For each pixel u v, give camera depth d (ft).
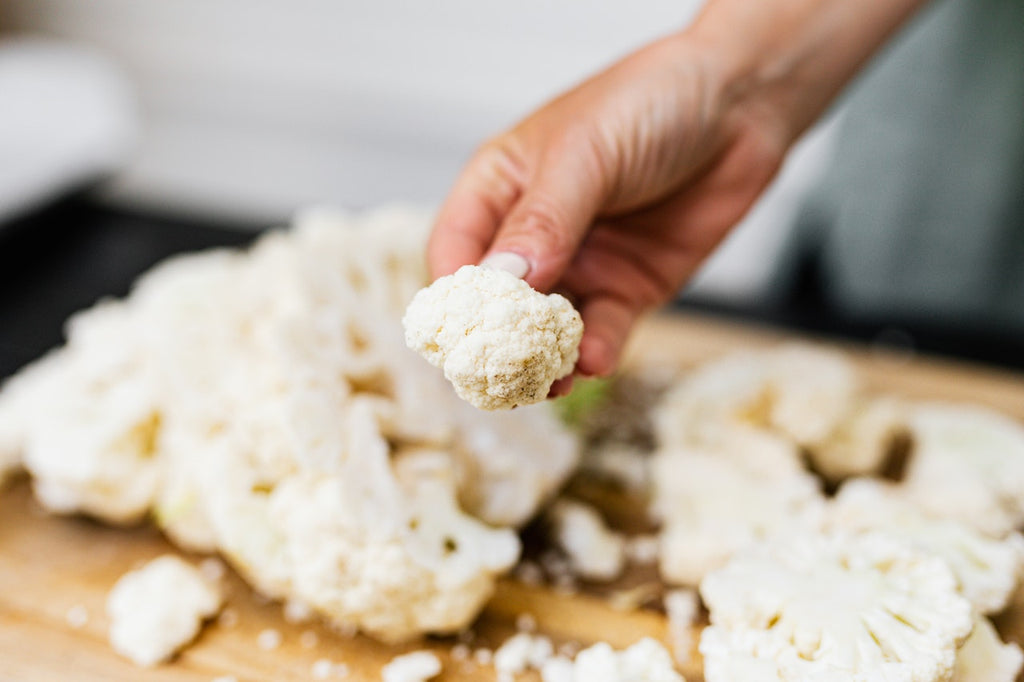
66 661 1.12
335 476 1.08
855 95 1.97
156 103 2.66
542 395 0.91
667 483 1.30
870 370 1.62
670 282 1.33
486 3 2.30
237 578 1.23
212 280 1.40
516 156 1.10
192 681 1.10
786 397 1.35
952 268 2.04
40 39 2.67
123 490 1.27
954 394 1.56
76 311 1.84
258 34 2.49
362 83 2.49
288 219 2.37
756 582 1.03
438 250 1.08
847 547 1.06
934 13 1.84
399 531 1.06
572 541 1.23
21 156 2.02
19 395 1.43
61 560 1.25
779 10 1.23
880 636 0.97
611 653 1.04
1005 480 1.27
